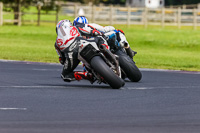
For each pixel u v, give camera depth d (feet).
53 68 166.30
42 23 559.79
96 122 75.20
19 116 79.00
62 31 112.68
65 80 117.60
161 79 138.82
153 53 253.03
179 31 443.73
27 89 112.06
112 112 83.66
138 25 561.43
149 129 70.95
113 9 526.16
